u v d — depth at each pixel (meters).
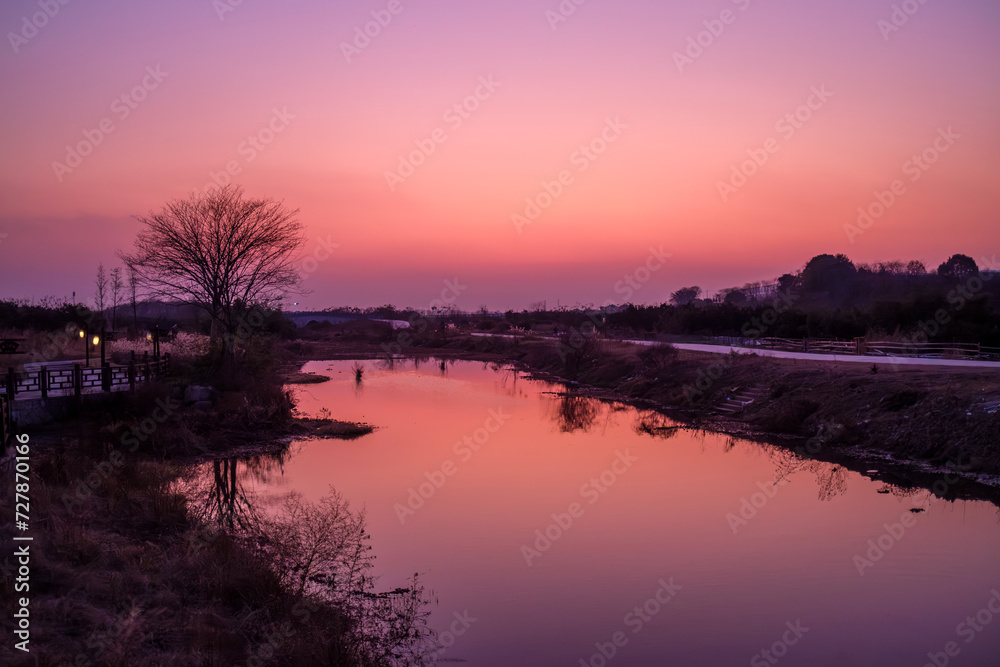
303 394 43.59
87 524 13.69
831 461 23.75
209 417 26.56
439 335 99.00
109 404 24.20
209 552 12.92
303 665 9.41
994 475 20.20
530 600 12.45
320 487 19.83
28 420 22.20
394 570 13.74
